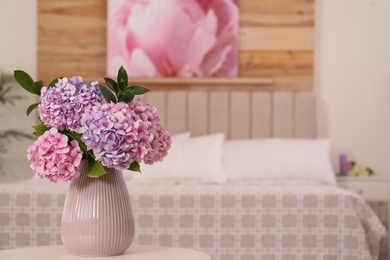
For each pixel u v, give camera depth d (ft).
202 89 19.12
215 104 18.71
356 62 19.13
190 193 13.51
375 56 19.15
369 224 13.56
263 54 19.15
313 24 19.12
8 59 19.13
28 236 13.44
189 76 19.06
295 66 19.17
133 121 7.28
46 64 19.15
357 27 19.15
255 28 19.15
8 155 19.16
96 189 7.59
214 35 19.06
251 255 13.38
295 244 13.38
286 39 19.16
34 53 19.16
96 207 7.55
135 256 7.67
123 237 7.63
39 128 7.64
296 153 16.71
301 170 16.51
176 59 19.07
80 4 19.12
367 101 19.12
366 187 17.58
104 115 7.21
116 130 7.18
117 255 7.73
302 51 19.16
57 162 7.23
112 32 19.06
